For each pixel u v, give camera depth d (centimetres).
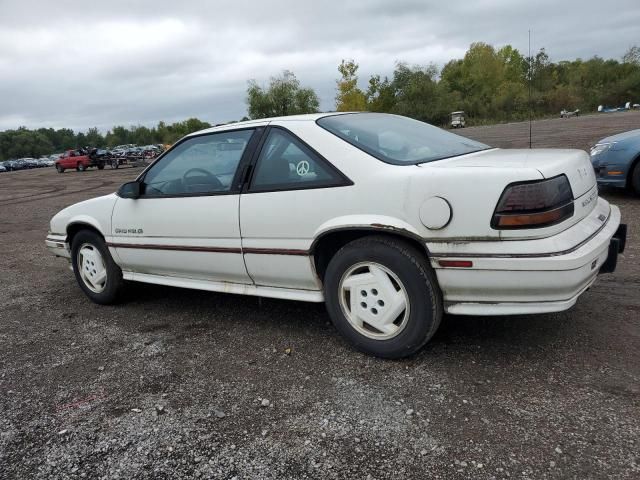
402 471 220
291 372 313
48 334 411
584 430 236
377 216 292
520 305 273
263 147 348
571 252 258
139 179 421
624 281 418
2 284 584
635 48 6669
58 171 3838
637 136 725
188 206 381
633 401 254
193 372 324
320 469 225
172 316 429
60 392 312
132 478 230
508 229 260
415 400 271
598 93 6069
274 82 4969
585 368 288
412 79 5762
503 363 301
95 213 453
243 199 348
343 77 4066
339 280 318
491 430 241
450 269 277
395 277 296
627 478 205
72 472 237
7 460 250
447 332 348
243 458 237
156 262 416
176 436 258
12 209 1446
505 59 7156
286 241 331
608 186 793
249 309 429
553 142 1800
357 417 261
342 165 309
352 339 323
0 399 309
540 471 213
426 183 278
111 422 275
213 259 374
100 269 464
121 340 386
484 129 4031
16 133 13250
